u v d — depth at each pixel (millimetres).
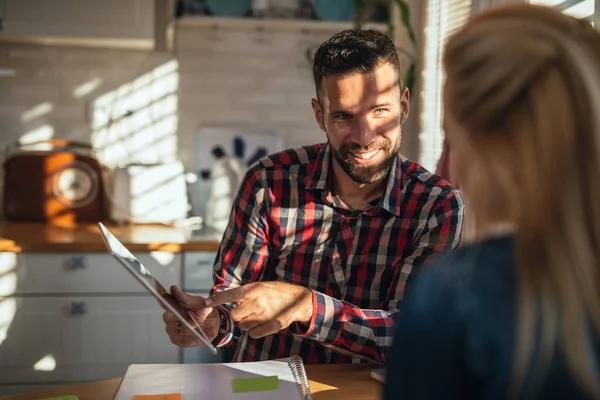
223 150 3357
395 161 1570
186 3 3254
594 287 562
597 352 560
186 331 1461
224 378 1289
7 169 3123
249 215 1621
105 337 2729
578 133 574
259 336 1363
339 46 1439
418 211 1551
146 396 1183
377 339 1417
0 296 2670
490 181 639
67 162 3135
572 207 571
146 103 3318
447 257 656
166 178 3146
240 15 3275
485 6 2398
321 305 1381
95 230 2963
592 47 594
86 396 1285
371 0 3309
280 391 1219
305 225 1602
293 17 3314
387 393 627
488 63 609
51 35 2990
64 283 2701
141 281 1212
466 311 597
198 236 2887
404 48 3307
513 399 571
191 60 3328
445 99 649
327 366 1462
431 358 602
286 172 1612
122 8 3020
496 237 647
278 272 1637
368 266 1577
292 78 3383
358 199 1580
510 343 576
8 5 2961
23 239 2684
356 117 1440
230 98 3361
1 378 2693
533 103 587
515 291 591
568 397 558
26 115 3258
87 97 3285
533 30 604
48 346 2707
